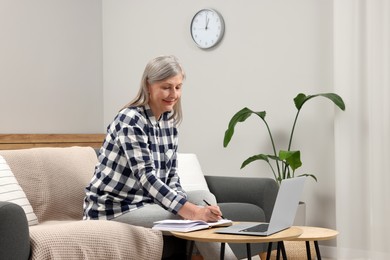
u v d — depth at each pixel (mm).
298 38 4891
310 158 4832
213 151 5320
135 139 2863
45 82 5375
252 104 5113
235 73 5195
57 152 3539
